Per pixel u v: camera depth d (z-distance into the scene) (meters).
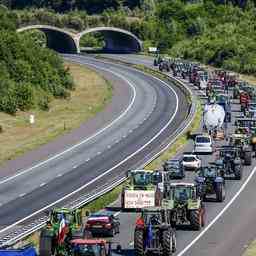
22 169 106.12
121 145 124.00
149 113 157.50
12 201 86.50
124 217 74.44
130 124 144.75
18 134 134.00
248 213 76.12
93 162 110.19
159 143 125.38
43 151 119.38
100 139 129.62
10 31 199.38
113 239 65.19
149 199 76.00
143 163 103.38
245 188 89.00
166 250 56.78
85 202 78.56
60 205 83.19
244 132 118.12
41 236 55.75
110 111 160.25
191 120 139.88
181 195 68.00
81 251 52.25
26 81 172.12
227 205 80.00
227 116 134.62
